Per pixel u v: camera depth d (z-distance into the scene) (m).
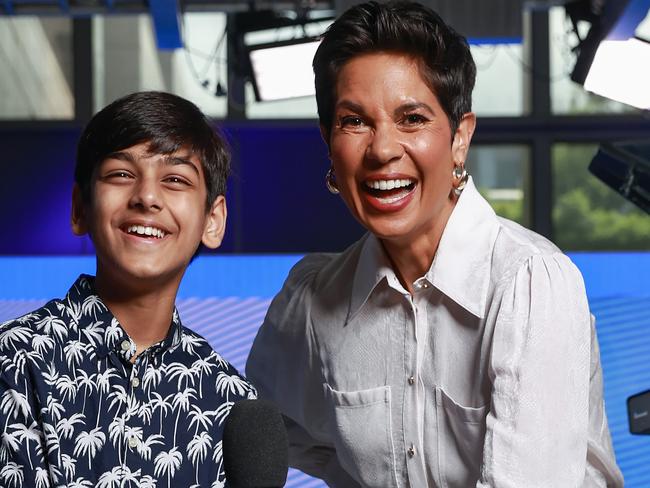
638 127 6.94
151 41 7.06
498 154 7.01
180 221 1.49
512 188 7.00
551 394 1.54
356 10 1.54
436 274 1.62
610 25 4.42
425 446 1.67
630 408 2.81
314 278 1.81
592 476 1.70
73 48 7.05
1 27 7.01
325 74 1.56
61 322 1.49
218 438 1.54
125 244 1.48
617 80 4.56
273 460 1.10
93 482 1.45
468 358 1.62
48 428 1.42
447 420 1.65
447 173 1.56
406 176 1.52
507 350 1.55
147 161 1.48
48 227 6.98
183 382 1.54
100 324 1.50
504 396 1.54
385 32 1.51
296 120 6.96
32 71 7.04
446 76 1.53
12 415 1.43
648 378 3.97
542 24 6.98
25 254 6.96
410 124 1.53
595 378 1.70
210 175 1.55
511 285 1.57
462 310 1.62
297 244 6.96
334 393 1.73
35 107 7.05
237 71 5.50
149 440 1.49
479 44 5.02
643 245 6.94
